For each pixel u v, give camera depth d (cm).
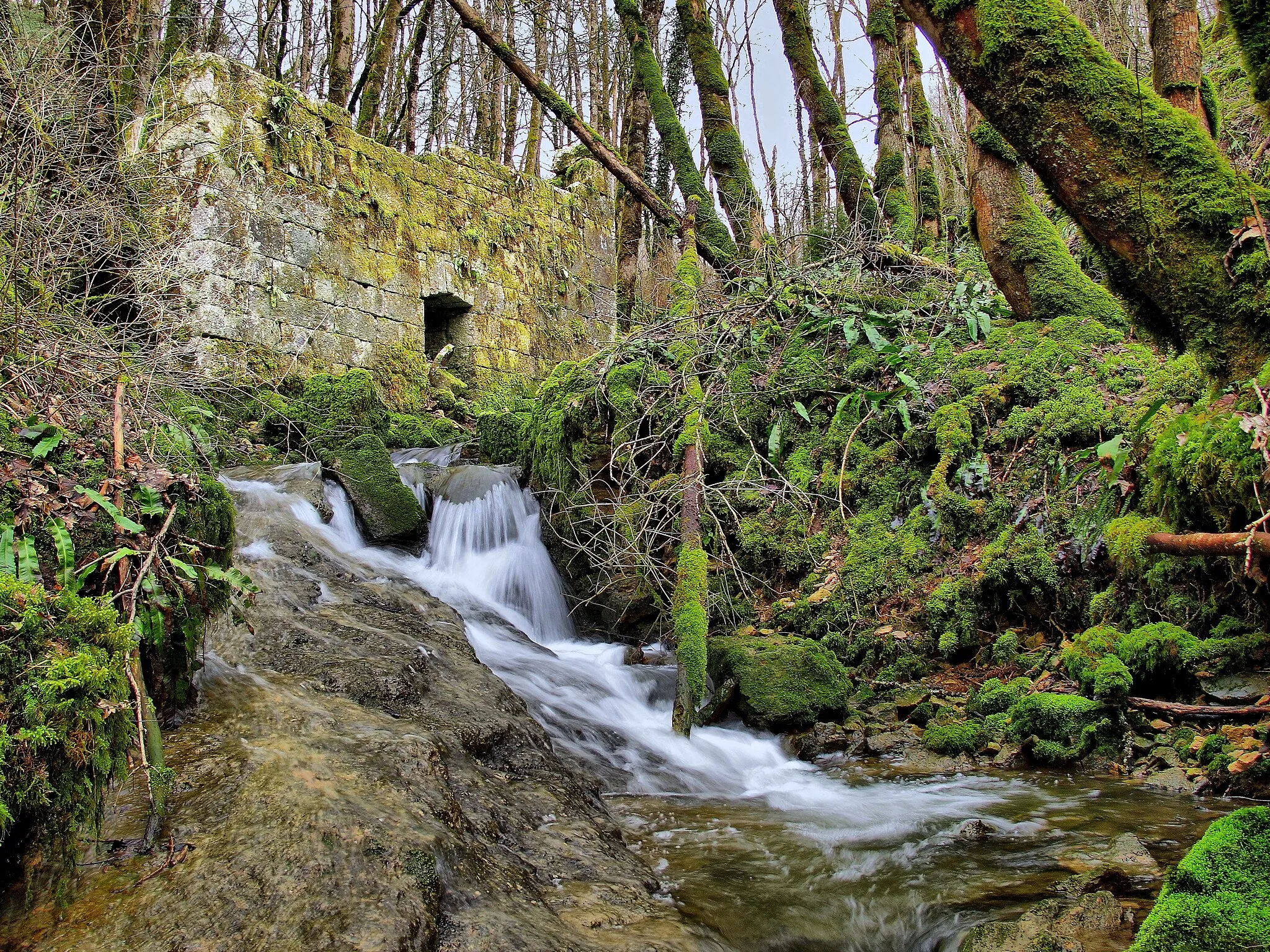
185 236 648
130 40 710
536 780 340
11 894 202
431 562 716
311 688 346
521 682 493
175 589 285
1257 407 237
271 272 934
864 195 851
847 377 683
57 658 202
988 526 553
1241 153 664
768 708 497
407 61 1588
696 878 296
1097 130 245
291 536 574
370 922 200
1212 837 223
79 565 262
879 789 400
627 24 927
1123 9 940
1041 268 658
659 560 602
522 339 1316
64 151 411
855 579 591
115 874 215
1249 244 231
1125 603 453
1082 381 565
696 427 580
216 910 201
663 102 892
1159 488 341
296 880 211
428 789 274
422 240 1159
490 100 1739
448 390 1127
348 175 1052
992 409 599
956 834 329
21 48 409
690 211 804
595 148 772
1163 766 378
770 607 629
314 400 822
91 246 419
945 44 264
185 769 266
